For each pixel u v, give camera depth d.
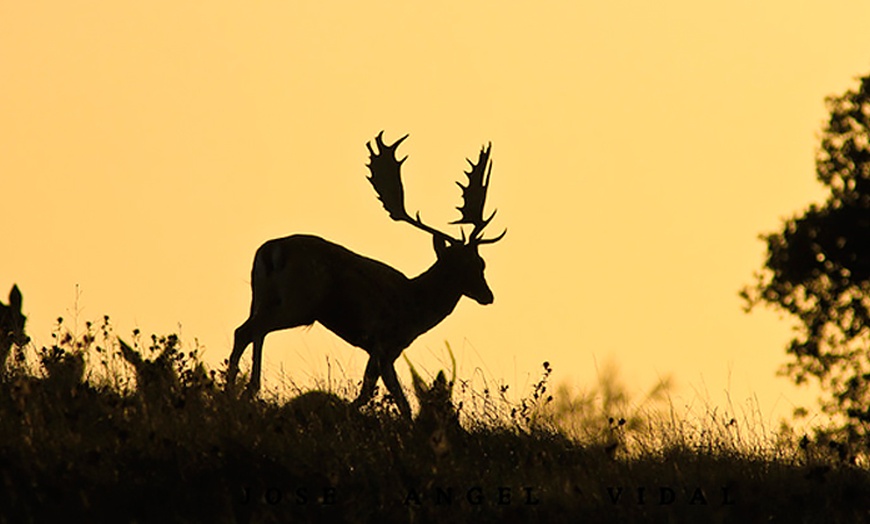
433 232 58.03
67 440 42.25
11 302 51.31
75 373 48.16
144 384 48.06
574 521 41.00
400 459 44.19
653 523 41.09
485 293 57.72
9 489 39.56
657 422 48.47
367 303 55.59
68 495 39.56
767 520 42.03
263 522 39.12
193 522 39.25
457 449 47.09
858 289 99.88
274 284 55.09
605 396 50.06
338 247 56.12
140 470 41.25
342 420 48.47
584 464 46.25
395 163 59.31
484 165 59.78
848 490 43.41
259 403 48.75
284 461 42.59
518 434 49.03
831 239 99.12
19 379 46.25
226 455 42.28
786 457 47.69
